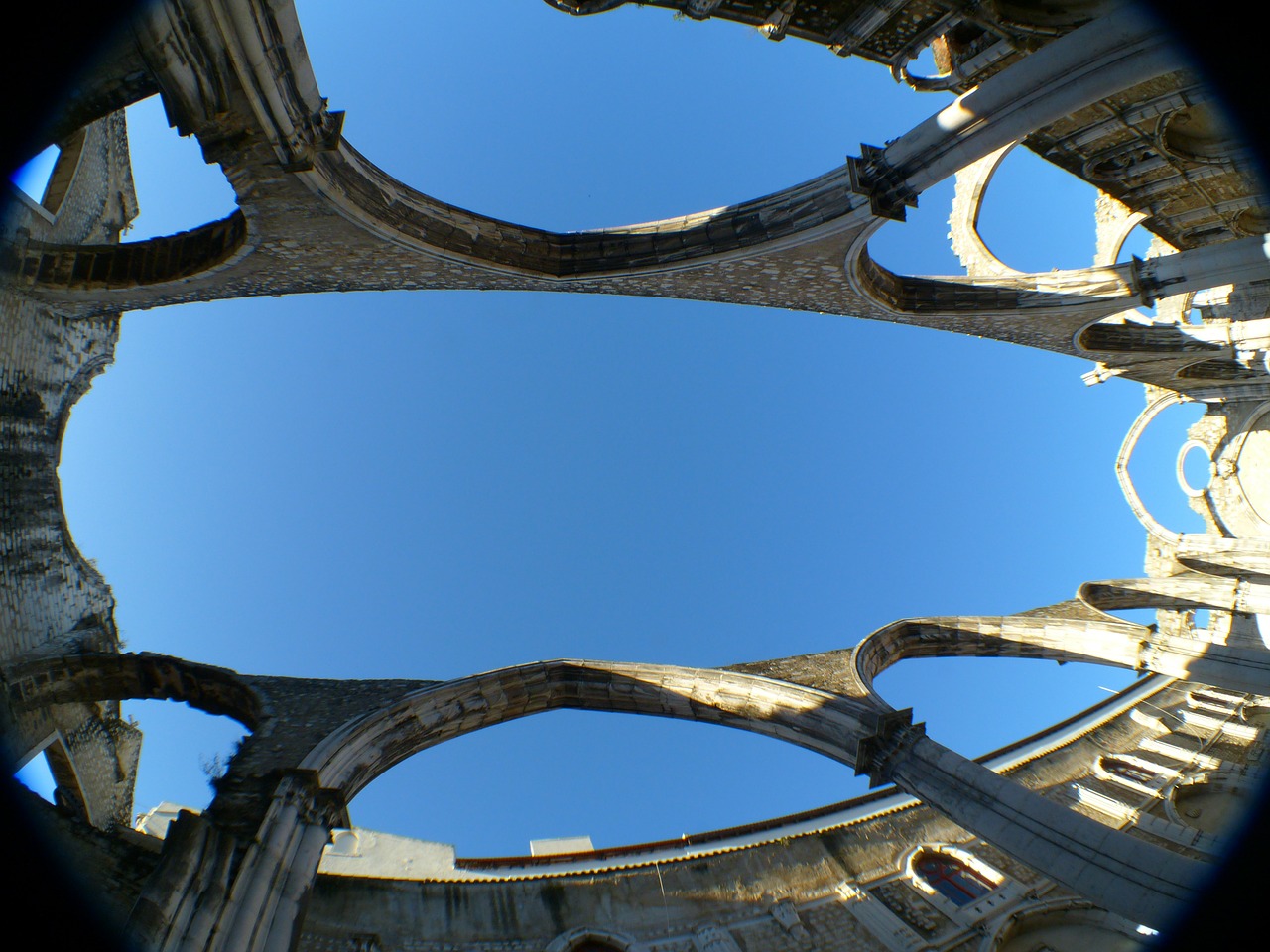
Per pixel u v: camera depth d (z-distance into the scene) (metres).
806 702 13.16
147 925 7.00
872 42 11.91
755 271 13.46
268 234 10.95
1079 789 18.97
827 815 17.67
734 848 15.84
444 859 15.60
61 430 14.61
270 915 8.20
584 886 14.37
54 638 13.25
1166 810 17.45
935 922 14.29
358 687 12.68
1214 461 22.92
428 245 11.66
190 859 7.86
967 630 16.48
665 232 13.50
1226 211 16.62
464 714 12.91
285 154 8.94
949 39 12.84
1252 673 13.05
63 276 12.93
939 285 16.08
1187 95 12.59
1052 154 15.25
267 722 11.36
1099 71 9.14
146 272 12.72
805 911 14.64
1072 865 9.05
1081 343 18.48
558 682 14.21
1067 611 17.64
